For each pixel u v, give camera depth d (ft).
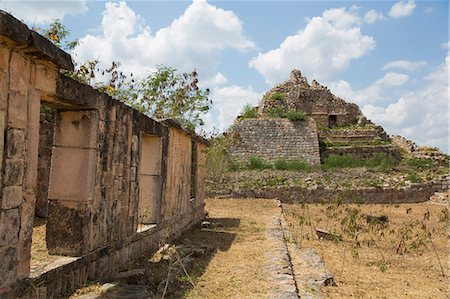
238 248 31.81
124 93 43.62
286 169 106.22
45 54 15.69
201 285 21.72
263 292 20.68
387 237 40.27
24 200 15.65
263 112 135.74
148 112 45.85
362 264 29.55
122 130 24.23
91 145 20.52
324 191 77.10
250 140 119.14
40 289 16.14
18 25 14.07
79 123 20.62
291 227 45.01
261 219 49.85
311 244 36.11
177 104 47.01
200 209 48.44
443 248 36.40
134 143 26.14
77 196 20.15
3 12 13.41
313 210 63.57
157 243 30.81
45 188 35.99
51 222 20.06
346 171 100.83
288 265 26.08
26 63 15.55
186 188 40.65
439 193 77.00
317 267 26.81
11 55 14.62
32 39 14.87
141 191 31.32
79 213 20.01
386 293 22.80
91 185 20.52
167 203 33.58
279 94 140.97
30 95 15.87
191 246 30.48
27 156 15.78
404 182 80.94
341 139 127.95
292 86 144.46
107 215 22.40
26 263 15.80
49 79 16.97
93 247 20.85
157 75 47.01
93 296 17.85
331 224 47.55
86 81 34.76
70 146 20.53
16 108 15.01
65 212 20.07
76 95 18.89
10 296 14.58
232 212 56.95
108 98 22.16
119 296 18.04
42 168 36.14
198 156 47.91
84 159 20.38
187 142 40.86
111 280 20.89
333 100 141.38
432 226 48.73
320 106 139.64
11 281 14.84
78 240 19.80
